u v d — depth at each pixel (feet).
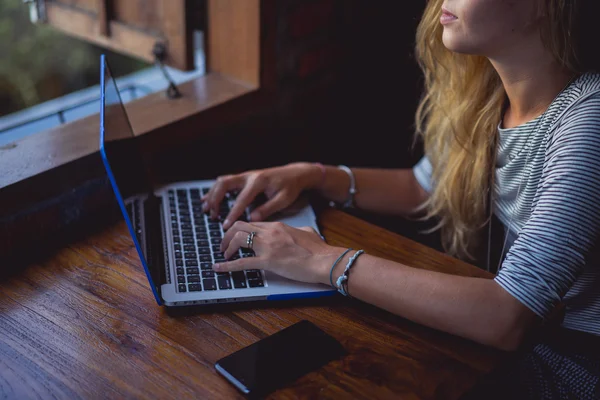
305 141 5.71
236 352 2.91
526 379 3.52
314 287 3.31
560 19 3.22
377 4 5.86
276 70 5.10
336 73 5.74
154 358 2.89
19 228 3.59
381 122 6.46
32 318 3.11
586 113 3.15
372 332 3.11
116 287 3.34
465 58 4.02
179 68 4.97
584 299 3.58
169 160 4.46
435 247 5.65
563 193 3.03
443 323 3.03
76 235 3.76
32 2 5.67
